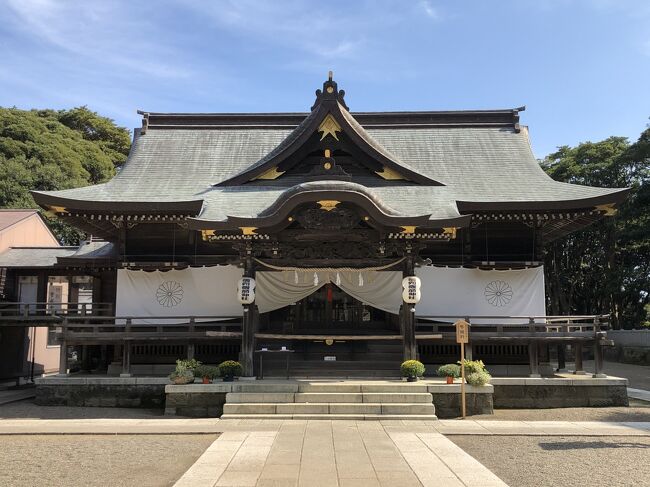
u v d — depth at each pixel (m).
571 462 9.25
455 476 8.19
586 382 16.02
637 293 44.84
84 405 16.28
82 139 55.41
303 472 8.41
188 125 24.41
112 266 21.33
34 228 33.16
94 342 16.91
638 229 39.09
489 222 19.05
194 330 17.05
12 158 43.69
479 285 18.77
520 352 18.50
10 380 28.09
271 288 18.00
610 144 46.25
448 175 20.91
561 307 48.34
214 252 19.27
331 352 18.62
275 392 14.53
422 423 12.91
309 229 16.06
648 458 9.56
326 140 18.72
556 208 17.84
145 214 18.61
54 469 8.81
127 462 9.26
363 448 10.11
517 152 22.52
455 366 15.38
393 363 17.53
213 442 10.74
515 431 11.92
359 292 17.98
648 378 27.44
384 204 15.65
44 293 26.27
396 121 24.27
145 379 16.28
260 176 19.06
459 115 24.25
